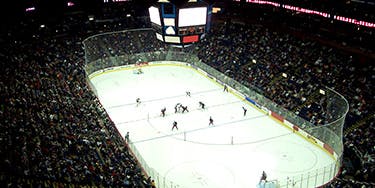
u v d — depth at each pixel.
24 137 30.39
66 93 44.44
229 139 40.84
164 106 49.84
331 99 43.50
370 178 29.69
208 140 40.66
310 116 42.22
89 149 31.33
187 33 34.12
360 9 49.91
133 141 40.44
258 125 44.28
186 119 45.88
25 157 27.08
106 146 33.06
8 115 34.41
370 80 44.91
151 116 46.75
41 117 35.56
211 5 34.38
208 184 32.75
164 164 35.97
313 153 37.91
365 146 34.41
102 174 27.61
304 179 33.12
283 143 40.00
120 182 26.86
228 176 34.03
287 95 47.38
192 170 34.94
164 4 33.38
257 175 34.22
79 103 42.22
